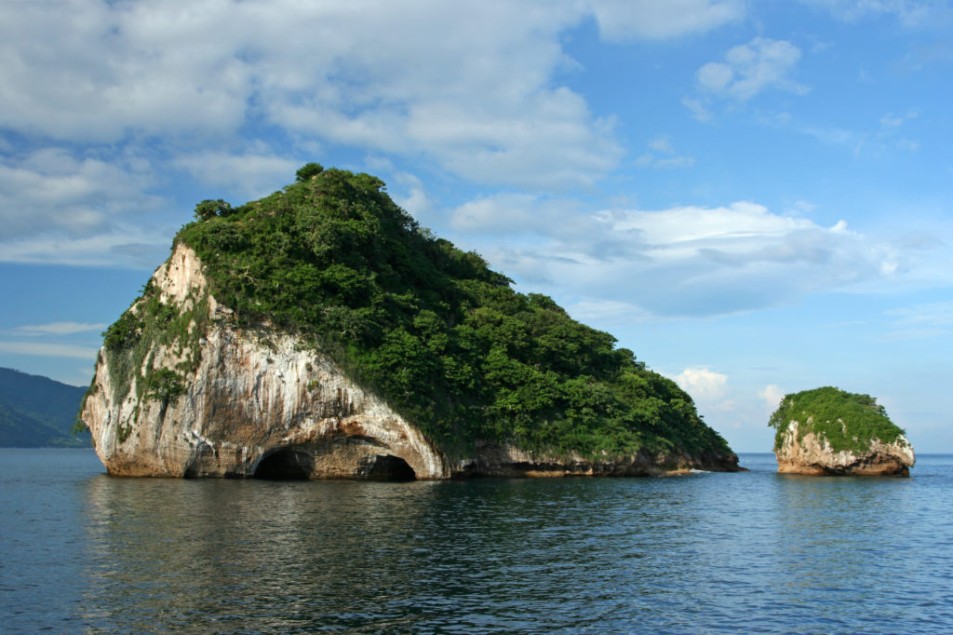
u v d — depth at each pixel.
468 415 75.06
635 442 89.19
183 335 66.75
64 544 29.81
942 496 62.41
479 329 88.38
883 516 46.38
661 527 38.84
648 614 21.34
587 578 25.62
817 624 20.86
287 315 66.56
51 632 18.61
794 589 24.94
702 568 28.00
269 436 65.94
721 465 124.56
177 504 43.34
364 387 65.88
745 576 26.81
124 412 68.56
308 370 66.06
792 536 37.00
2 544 29.83
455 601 22.06
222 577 24.17
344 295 70.69
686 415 116.38
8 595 21.88
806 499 58.22
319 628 19.17
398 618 20.22
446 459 68.56
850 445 95.75
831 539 36.22
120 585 23.05
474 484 64.38
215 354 65.44
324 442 67.06
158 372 66.56
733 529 39.09
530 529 36.50
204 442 65.25
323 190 85.19
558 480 73.69
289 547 29.47
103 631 18.72
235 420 65.56
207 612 20.33
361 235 79.00
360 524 36.09
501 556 29.03
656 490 63.94
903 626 20.81
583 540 33.66
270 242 71.00
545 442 81.19
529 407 80.44
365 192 94.56
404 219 104.38
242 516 38.12
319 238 72.19
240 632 18.73
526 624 20.05
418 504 45.50
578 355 102.31
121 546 29.36
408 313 79.19
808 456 99.88
